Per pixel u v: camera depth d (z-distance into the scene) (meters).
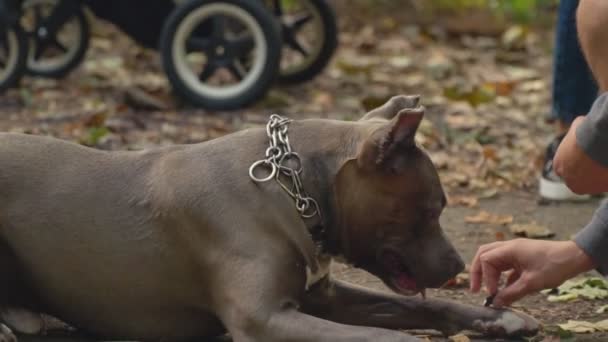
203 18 10.00
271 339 4.49
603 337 5.11
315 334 4.43
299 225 4.72
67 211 4.85
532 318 5.09
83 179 4.90
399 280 4.86
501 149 9.19
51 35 11.03
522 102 10.98
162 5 10.50
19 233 4.87
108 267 4.81
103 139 8.93
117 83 11.39
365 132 4.80
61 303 4.94
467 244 6.78
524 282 4.89
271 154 4.79
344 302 5.18
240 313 4.54
